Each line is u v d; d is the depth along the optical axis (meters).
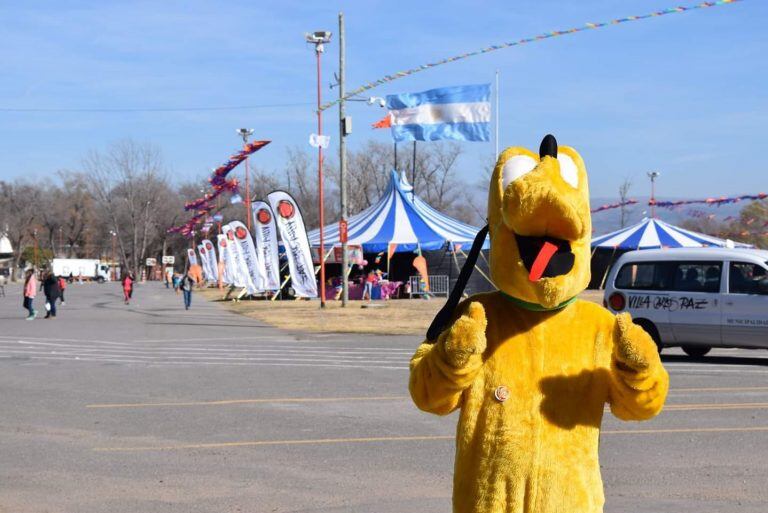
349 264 41.69
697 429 9.86
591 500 3.53
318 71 33.97
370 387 13.34
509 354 3.62
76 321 30.62
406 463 8.35
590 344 3.65
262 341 21.97
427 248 41.59
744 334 16.20
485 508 3.52
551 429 3.54
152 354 18.88
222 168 52.97
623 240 44.66
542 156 3.72
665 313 17.06
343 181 35.47
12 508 6.95
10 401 12.26
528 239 3.55
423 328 25.59
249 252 45.28
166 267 111.06
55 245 137.25
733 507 6.79
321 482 7.67
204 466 8.29
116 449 9.07
